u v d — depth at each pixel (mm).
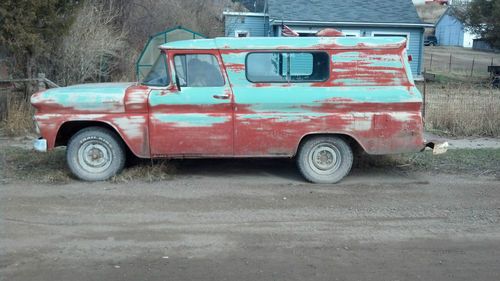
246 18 27750
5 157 8117
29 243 4734
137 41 20312
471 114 11312
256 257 4473
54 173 7074
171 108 6758
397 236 5027
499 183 7082
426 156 8594
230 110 6777
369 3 26641
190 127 6762
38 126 6742
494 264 4391
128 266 4254
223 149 6844
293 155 6930
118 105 6711
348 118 6801
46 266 4238
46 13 10672
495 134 11047
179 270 4188
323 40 6820
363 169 7898
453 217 5609
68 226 5188
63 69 13000
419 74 26312
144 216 5512
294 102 6734
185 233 5035
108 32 15750
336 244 4805
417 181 7168
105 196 6223
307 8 25828
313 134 6902
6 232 5000
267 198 6250
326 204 6035
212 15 28266
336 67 6820
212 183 6918
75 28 13125
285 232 5098
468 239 4965
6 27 10023
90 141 6883
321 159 7012
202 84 6809
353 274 4152
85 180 6910
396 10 26188
